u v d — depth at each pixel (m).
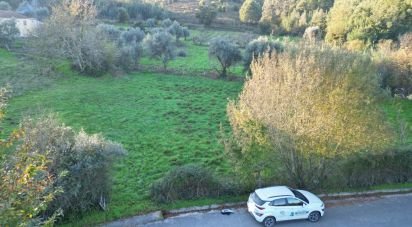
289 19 90.81
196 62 63.38
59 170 19.05
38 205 10.98
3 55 56.78
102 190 20.88
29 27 71.56
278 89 22.05
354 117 22.08
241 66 60.53
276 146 22.31
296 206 20.25
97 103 41.00
